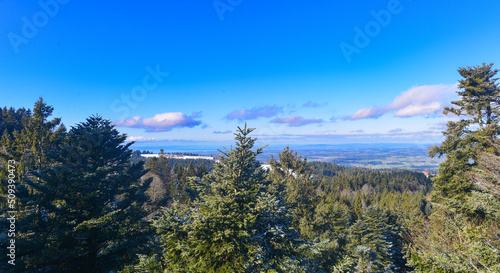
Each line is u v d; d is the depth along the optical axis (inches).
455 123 816.9
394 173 4864.7
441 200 784.3
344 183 4237.2
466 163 744.3
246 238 326.3
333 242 753.6
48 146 874.1
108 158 736.3
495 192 487.8
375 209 1210.6
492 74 786.8
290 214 396.5
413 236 769.6
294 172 967.6
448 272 359.9
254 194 394.9
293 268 327.0
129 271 355.6
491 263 344.8
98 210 563.8
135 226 625.0
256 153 443.2
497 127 685.9
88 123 772.0
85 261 538.6
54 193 506.3
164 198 775.7
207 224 323.6
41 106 884.6
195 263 311.7
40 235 535.8
